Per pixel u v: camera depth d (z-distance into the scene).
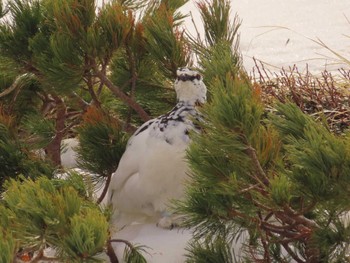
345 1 16.75
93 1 7.97
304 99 9.98
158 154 7.07
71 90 8.19
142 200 7.28
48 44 8.13
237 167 5.92
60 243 5.77
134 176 7.26
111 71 8.93
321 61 13.23
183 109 7.21
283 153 6.44
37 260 6.02
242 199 6.21
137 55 8.52
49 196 5.89
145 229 7.41
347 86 10.54
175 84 7.27
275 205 5.87
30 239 5.77
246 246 6.85
